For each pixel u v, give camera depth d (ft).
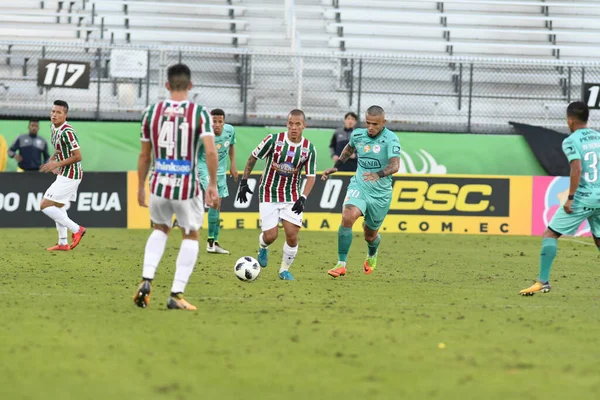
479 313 89.71
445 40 274.36
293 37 252.83
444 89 247.09
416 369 61.21
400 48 269.03
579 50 270.87
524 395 54.60
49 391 53.52
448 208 201.46
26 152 196.24
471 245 176.55
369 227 120.67
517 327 80.79
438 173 213.25
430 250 165.17
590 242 190.60
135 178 197.06
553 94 248.32
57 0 268.62
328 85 240.53
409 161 212.64
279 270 125.29
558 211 106.63
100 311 84.38
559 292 111.34
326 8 277.44
